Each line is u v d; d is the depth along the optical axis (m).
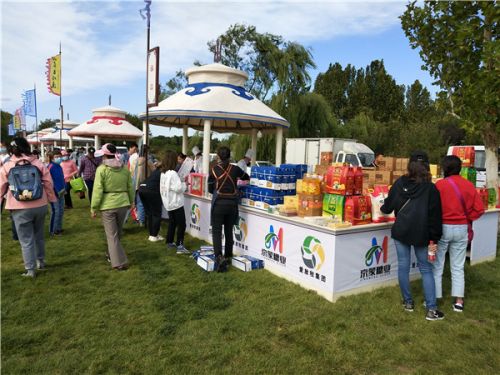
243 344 3.19
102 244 6.40
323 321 3.65
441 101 7.77
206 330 3.43
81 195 10.70
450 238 4.03
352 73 47.25
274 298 4.20
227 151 5.30
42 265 5.12
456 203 3.99
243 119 7.35
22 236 4.66
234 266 5.40
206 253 5.64
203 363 2.90
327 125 23.05
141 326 3.48
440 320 3.79
